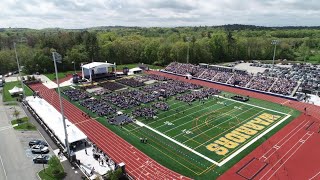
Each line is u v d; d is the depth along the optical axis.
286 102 75.56
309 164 43.22
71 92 86.31
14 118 63.44
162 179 39.81
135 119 62.22
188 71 114.94
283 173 40.81
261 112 66.81
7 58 121.62
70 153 44.69
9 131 55.91
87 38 147.62
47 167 42.22
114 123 59.94
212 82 101.25
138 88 91.44
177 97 78.12
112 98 78.25
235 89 90.56
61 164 43.16
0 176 39.91
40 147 47.25
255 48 177.12
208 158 45.38
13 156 45.72
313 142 50.75
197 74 110.62
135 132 55.75
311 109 69.56
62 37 149.12
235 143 50.41
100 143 51.19
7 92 87.56
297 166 42.66
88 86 94.69
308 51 181.00
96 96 82.25
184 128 57.22
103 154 46.53
